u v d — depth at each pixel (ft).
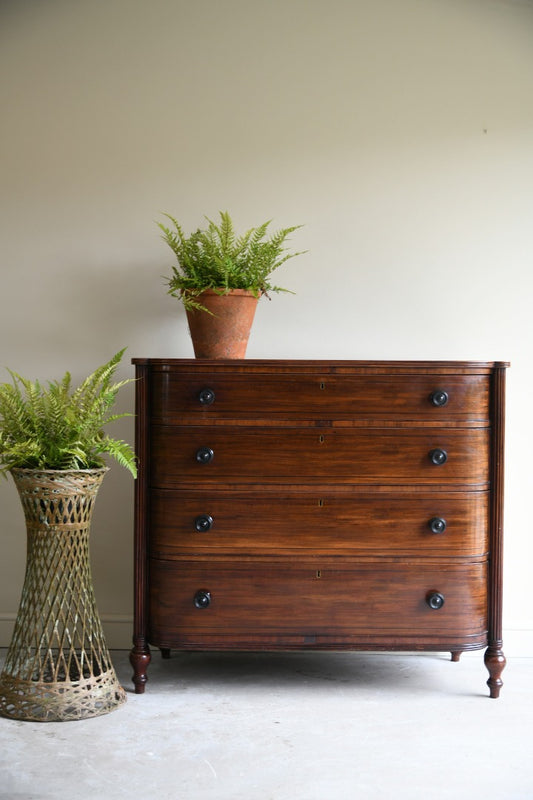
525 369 11.23
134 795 7.29
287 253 11.24
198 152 11.21
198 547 9.52
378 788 7.47
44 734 8.55
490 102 11.16
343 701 9.54
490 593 9.70
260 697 9.64
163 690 9.82
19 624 9.18
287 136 11.19
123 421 11.33
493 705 9.46
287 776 7.68
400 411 9.48
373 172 11.20
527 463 11.21
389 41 11.15
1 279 11.32
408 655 11.21
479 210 11.20
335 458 9.48
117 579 11.35
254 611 9.52
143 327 11.31
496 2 11.09
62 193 11.27
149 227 11.26
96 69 11.19
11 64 11.20
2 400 9.08
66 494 8.96
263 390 9.46
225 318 9.98
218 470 9.50
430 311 11.24
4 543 11.34
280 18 11.14
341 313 11.25
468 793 7.39
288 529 9.50
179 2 11.16
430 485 9.52
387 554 9.51
